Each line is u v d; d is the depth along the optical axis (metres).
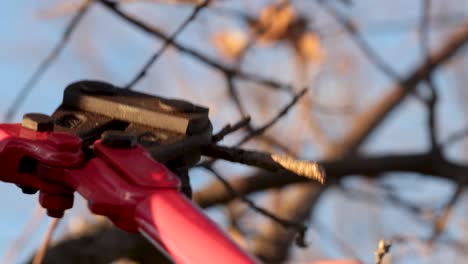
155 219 0.69
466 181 1.79
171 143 0.82
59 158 0.75
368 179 1.85
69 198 0.76
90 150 0.79
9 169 0.76
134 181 0.72
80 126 0.83
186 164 0.84
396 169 1.84
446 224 1.69
